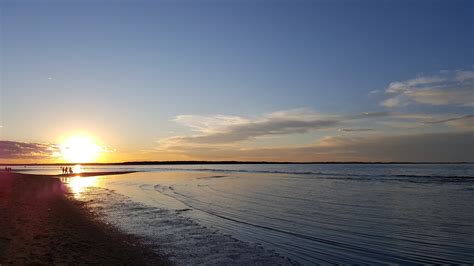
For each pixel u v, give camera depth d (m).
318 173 92.94
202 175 82.50
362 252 13.13
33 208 19.69
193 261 11.68
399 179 60.41
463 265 11.56
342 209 24.30
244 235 15.89
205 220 19.62
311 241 14.85
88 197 29.12
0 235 12.45
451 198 31.11
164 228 16.84
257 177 71.44
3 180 41.78
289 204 26.94
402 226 18.23
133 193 34.91
